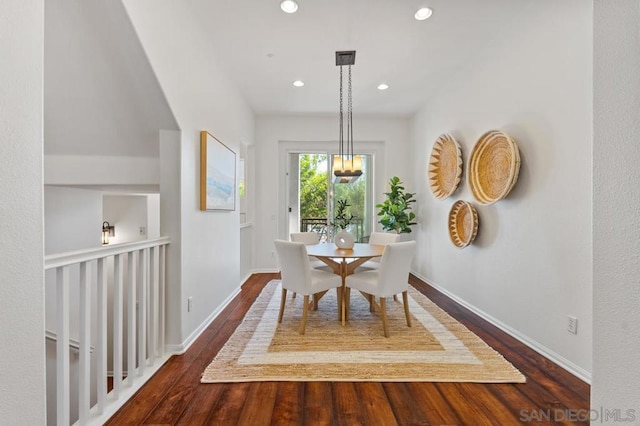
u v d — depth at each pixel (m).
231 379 1.99
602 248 0.81
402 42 3.03
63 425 1.35
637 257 0.73
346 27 2.79
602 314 0.81
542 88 2.34
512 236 2.69
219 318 3.12
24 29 0.91
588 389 1.89
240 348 2.42
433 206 4.43
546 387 1.91
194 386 1.92
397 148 5.48
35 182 0.95
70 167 2.53
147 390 1.88
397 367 2.13
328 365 2.16
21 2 0.90
